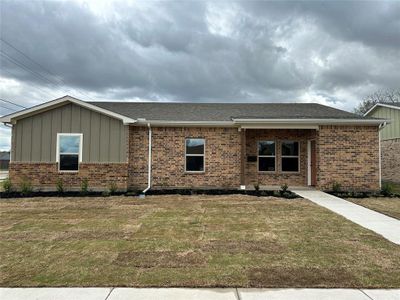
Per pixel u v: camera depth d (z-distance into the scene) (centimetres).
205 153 1274
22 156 1186
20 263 428
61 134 1194
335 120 1200
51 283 361
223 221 695
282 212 799
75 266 416
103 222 686
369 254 466
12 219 718
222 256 457
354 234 586
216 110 1497
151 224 667
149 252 477
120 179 1190
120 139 1203
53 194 1105
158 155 1266
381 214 783
